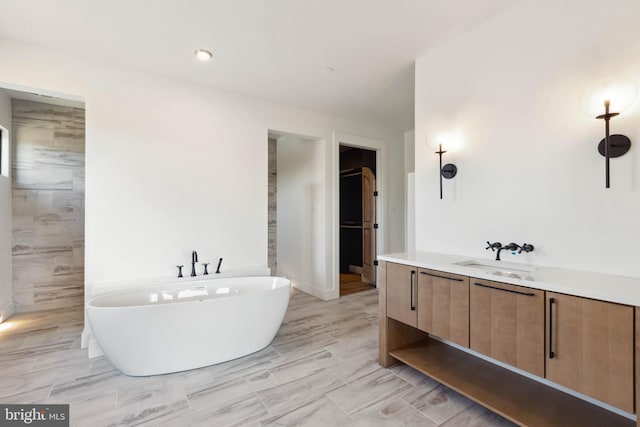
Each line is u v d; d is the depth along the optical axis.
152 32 2.22
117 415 1.73
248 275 3.27
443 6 1.96
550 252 1.81
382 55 2.55
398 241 4.86
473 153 2.21
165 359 2.14
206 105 3.18
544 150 1.83
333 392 1.96
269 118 3.59
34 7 1.92
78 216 3.78
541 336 1.43
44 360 2.37
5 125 3.30
